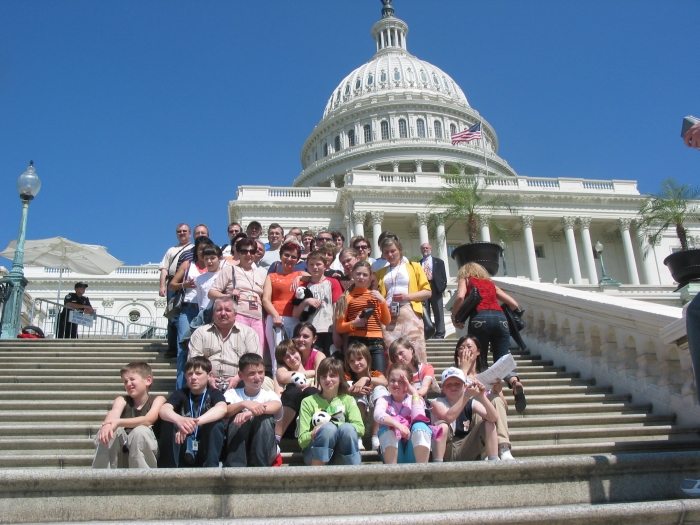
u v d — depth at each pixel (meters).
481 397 5.71
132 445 5.12
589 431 7.00
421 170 73.81
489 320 7.55
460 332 15.04
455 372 5.86
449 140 79.81
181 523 3.89
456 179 42.84
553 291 10.73
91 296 59.34
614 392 8.78
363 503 4.43
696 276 13.79
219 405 5.38
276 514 4.34
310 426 5.75
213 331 6.82
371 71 89.12
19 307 14.12
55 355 10.58
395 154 74.62
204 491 4.36
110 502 4.26
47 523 4.12
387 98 82.31
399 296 7.82
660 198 34.19
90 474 4.25
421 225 52.09
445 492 4.54
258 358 5.69
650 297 27.91
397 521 3.96
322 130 85.38
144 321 59.41
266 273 8.73
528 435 6.87
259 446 5.31
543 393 8.66
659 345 7.86
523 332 11.84
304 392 6.25
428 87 85.38
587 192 55.16
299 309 7.89
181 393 5.59
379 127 80.19
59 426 6.81
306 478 4.41
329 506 4.39
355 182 53.38
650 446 6.43
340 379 5.91
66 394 8.07
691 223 57.47
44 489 4.23
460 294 7.78
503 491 4.62
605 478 4.80
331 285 8.19
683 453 4.96
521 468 4.64
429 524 3.97
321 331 7.90
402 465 4.52
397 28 101.44
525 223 54.34
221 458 5.47
